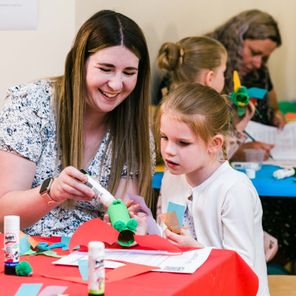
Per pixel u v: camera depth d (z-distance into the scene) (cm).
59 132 191
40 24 273
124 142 199
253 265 187
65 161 191
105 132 199
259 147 359
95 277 115
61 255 151
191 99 196
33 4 273
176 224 175
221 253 152
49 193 166
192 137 193
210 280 138
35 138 188
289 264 350
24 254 151
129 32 183
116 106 193
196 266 139
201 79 332
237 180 194
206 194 196
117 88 182
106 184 198
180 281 129
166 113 196
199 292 132
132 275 132
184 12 377
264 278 198
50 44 273
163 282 128
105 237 156
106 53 180
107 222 169
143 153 200
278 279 230
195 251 153
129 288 124
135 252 152
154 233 167
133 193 200
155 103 351
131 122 199
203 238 197
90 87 185
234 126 324
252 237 190
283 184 277
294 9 413
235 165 317
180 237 168
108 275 132
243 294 156
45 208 170
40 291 123
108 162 198
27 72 276
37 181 192
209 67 332
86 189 159
